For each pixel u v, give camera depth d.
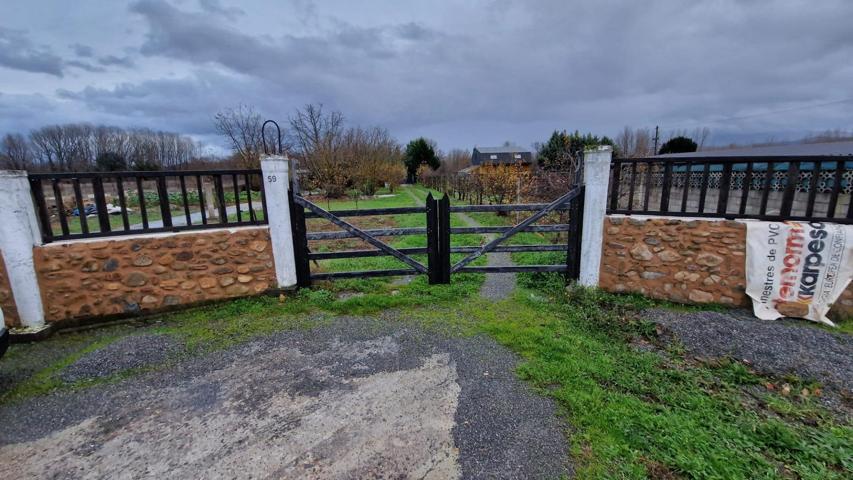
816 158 4.13
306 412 2.79
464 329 4.08
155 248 4.49
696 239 4.59
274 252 4.93
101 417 2.79
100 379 3.27
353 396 2.97
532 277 5.60
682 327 3.98
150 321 4.44
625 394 2.89
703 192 4.63
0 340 3.19
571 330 3.98
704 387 3.02
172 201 19.03
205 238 4.66
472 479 2.18
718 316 4.17
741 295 4.52
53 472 2.29
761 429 2.49
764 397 2.91
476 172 16.62
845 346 3.61
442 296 4.96
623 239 4.88
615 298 4.81
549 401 2.84
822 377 3.15
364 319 4.38
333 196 21.08
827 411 2.75
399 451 2.40
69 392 3.09
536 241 8.63
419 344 3.78
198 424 2.69
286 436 2.55
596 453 2.33
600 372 3.17
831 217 4.26
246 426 2.66
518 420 2.65
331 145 21.36
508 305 4.70
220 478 2.22
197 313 4.60
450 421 2.66
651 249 4.79
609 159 4.76
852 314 4.19
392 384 3.12
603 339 3.80
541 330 3.97
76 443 2.53
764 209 4.45
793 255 4.23
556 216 9.05
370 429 2.60
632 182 4.89
